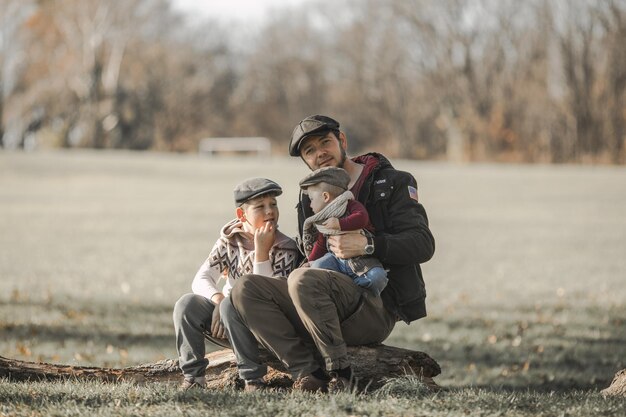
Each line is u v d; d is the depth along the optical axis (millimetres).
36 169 61750
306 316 7457
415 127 134500
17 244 29312
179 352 7945
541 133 108625
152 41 123375
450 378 13172
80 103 109125
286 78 142750
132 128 121188
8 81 109625
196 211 42219
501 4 117500
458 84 120188
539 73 110625
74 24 106438
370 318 7836
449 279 23266
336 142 8180
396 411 6566
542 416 6516
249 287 7570
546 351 14914
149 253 27781
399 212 7902
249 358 7730
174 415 6484
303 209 8148
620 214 42469
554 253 28688
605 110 106250
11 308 17688
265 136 141750
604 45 107750
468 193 54219
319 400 6863
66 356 13641
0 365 8109
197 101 129875
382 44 132250
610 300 19922
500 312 18500
